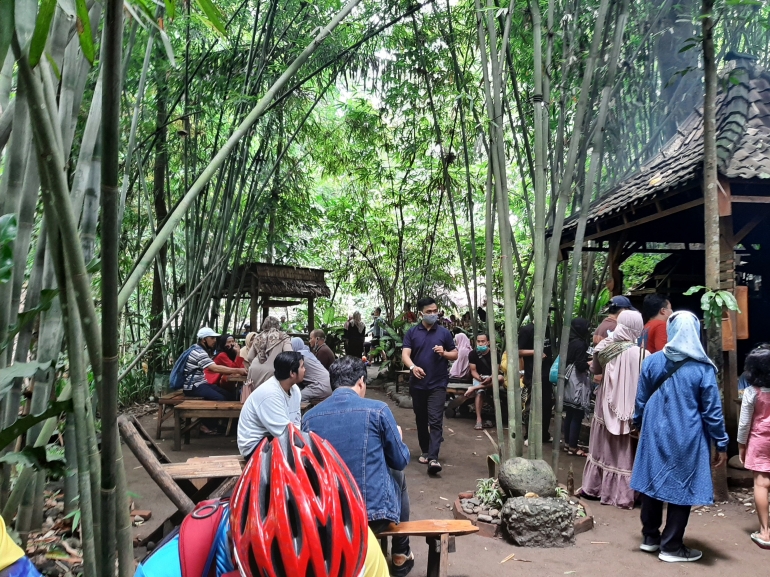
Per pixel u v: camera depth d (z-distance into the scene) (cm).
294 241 1241
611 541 366
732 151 460
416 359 536
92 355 130
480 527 376
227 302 874
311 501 109
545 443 639
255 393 356
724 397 470
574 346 574
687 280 676
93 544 156
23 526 266
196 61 681
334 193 1659
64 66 213
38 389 232
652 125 684
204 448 597
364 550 115
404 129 1066
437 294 1498
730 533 378
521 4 504
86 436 156
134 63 530
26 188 212
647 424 341
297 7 714
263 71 661
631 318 448
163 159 808
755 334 713
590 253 801
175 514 326
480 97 709
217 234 751
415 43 743
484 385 713
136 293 943
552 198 511
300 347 589
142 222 785
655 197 493
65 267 141
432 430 524
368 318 1914
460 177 1140
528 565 330
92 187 223
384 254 1520
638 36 556
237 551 111
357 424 272
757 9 547
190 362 645
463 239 1420
